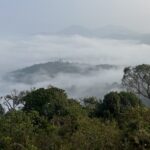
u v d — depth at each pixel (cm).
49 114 3462
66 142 2217
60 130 2447
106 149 2108
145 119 2259
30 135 2292
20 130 2278
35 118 2669
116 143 2120
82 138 2198
